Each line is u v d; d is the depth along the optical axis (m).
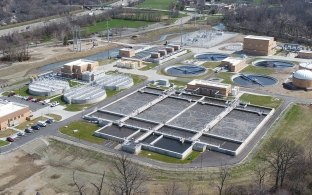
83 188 103.62
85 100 160.25
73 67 190.25
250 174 109.75
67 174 111.06
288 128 137.50
